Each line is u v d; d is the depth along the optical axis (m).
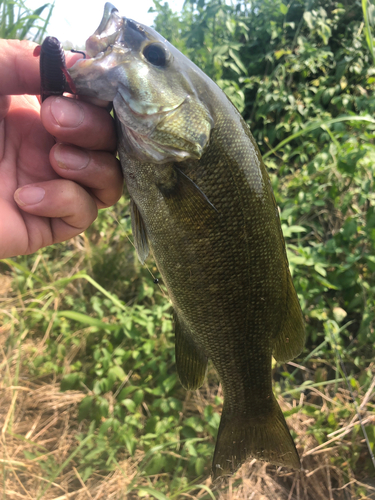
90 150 0.19
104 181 0.20
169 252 0.20
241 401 0.23
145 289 0.41
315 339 0.37
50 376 0.39
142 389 0.35
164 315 0.39
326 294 0.39
